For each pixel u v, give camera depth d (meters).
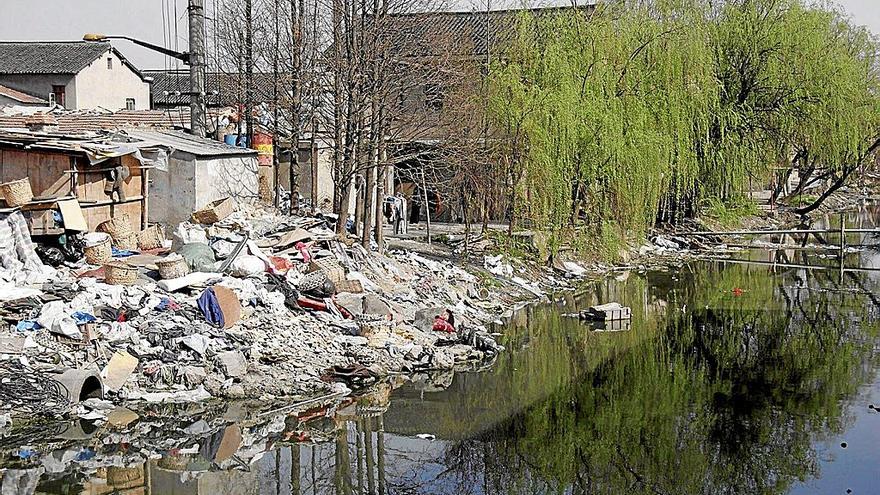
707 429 16.23
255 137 31.42
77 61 54.31
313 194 30.30
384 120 28.06
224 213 24.45
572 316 25.42
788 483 13.74
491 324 23.66
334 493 12.86
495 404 17.19
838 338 23.14
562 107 29.19
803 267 34.81
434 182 31.42
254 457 14.00
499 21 34.84
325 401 16.55
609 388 18.62
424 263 26.66
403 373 18.48
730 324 24.83
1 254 18.36
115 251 21.39
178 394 15.72
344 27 26.39
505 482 13.66
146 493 12.38
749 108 40.59
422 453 14.66
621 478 13.95
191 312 17.73
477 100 29.47
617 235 32.00
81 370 15.12
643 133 31.67
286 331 18.42
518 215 30.30
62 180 21.20
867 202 62.69
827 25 42.38
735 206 43.28
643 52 33.97
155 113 35.44
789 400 17.91
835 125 41.12
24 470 12.93
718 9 41.69
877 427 16.30
